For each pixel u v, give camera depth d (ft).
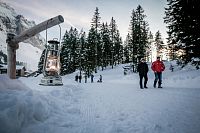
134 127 13.25
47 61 37.06
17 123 9.97
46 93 22.34
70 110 16.65
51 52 36.83
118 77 145.38
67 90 28.35
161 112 17.75
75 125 12.86
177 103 22.35
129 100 24.79
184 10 50.60
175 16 53.67
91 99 25.32
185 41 52.70
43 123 11.78
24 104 11.25
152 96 28.48
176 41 55.01
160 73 43.11
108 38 219.00
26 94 12.94
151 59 262.88
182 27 52.31
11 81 15.01
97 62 203.82
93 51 189.67
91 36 192.34
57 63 37.29
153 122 14.51
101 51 206.28
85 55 186.80
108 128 12.71
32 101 12.28
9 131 9.40
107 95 29.96
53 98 19.22
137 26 162.40
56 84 37.76
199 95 29.25
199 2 48.32
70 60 222.69
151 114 16.99
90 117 15.49
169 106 20.54
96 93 32.63
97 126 13.14
